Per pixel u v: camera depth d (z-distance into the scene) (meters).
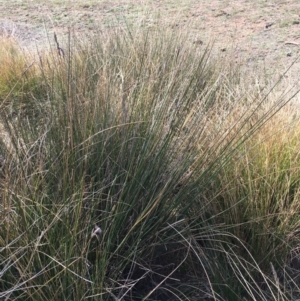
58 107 2.49
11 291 1.79
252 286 2.23
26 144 2.32
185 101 2.73
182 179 2.43
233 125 2.68
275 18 8.02
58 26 7.90
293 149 2.71
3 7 9.78
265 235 2.37
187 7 8.56
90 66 3.24
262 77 4.46
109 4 9.17
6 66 4.55
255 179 2.46
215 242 2.38
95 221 2.12
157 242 2.25
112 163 2.32
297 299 2.21
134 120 2.44
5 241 2.00
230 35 6.68
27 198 2.01
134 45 3.59
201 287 2.32
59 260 1.94
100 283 1.97
